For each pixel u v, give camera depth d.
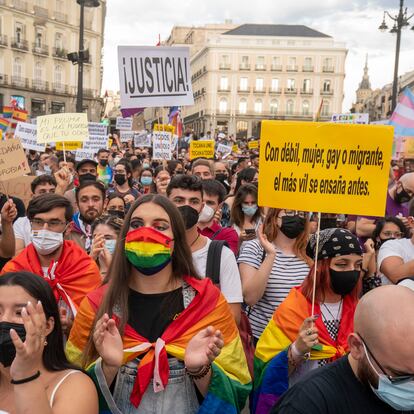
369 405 1.77
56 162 10.30
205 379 2.23
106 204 5.40
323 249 2.81
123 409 2.26
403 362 1.60
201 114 86.38
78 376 1.93
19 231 4.50
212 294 2.40
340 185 2.86
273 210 3.55
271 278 3.41
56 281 3.24
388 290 1.72
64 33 55.78
